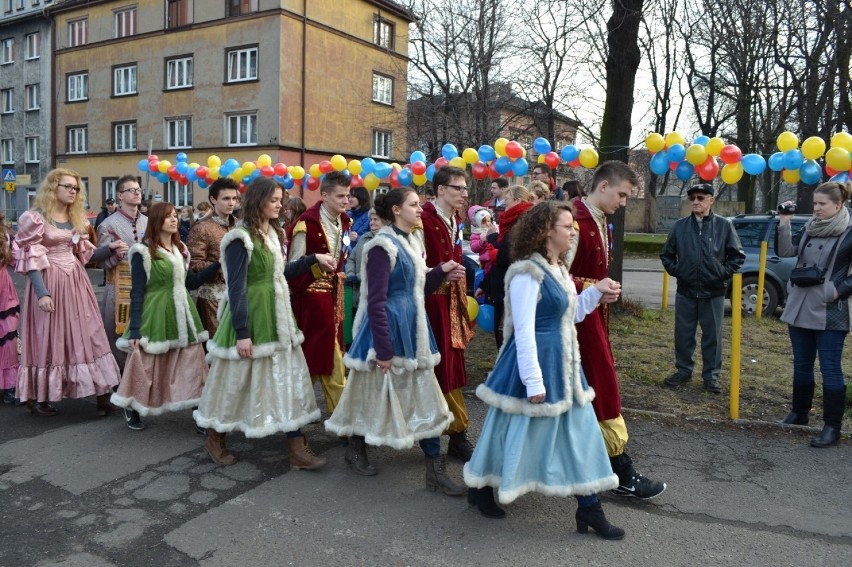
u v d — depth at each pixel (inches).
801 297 180.1
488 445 127.0
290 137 1002.1
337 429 151.7
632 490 141.5
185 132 1091.3
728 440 180.2
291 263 164.1
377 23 1160.2
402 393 145.3
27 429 193.0
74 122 1232.8
